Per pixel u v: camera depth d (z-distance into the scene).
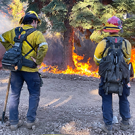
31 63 2.77
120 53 2.60
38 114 3.64
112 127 2.99
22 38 2.76
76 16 8.49
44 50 2.74
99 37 8.76
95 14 9.17
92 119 3.43
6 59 2.69
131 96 5.68
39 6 10.80
